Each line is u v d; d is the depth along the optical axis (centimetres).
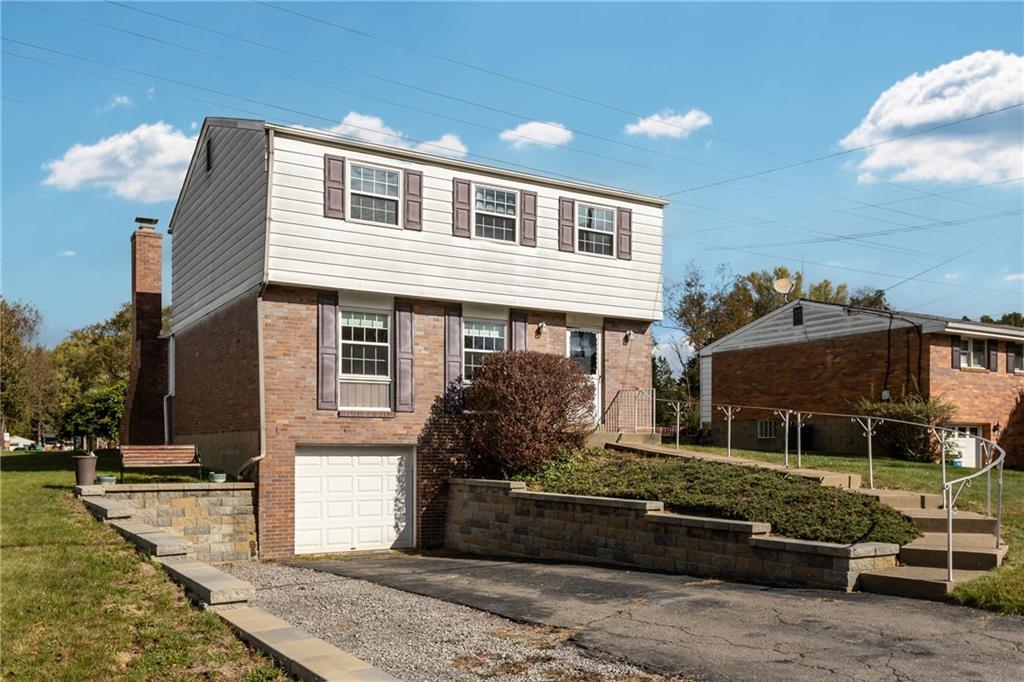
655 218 2300
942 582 979
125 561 1012
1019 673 710
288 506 1753
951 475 1748
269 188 1742
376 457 1892
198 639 744
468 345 2020
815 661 757
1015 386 2853
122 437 2795
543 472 1784
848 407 2834
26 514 1368
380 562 1602
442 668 757
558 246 2122
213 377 2073
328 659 668
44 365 5875
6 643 686
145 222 2742
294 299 1789
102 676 636
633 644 830
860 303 5328
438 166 1959
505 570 1368
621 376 2227
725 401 3344
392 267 1878
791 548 1119
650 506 1366
